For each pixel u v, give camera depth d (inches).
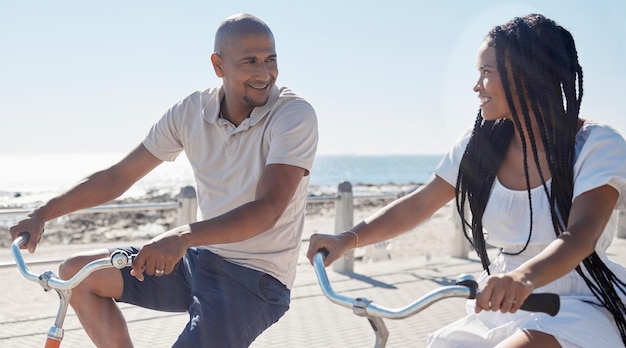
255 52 122.2
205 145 128.8
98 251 124.5
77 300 122.5
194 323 117.5
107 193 131.4
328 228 714.8
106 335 122.5
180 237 104.3
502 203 102.1
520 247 101.2
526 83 96.7
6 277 400.5
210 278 123.6
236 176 125.7
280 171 118.6
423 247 511.2
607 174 91.5
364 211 879.7
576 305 93.5
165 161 136.6
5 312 277.6
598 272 95.0
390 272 364.8
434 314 281.0
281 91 128.3
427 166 6397.6
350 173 4574.3
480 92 101.5
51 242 633.6
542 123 96.3
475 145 105.9
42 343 232.7
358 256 449.7
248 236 112.2
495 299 77.4
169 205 300.4
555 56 97.2
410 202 110.7
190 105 131.4
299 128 120.8
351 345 236.2
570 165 95.6
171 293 126.6
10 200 1168.8
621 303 95.1
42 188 2721.5
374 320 82.0
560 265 84.4
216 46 125.9
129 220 809.5
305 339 242.4
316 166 6230.3
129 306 285.7
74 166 6865.2
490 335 98.0
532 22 98.7
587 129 97.0
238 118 126.6
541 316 93.4
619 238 501.7
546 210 98.2
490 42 100.0
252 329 120.5
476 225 105.7
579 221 90.0
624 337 94.1
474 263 394.6
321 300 300.7
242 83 123.0
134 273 101.8
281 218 125.0
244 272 122.9
